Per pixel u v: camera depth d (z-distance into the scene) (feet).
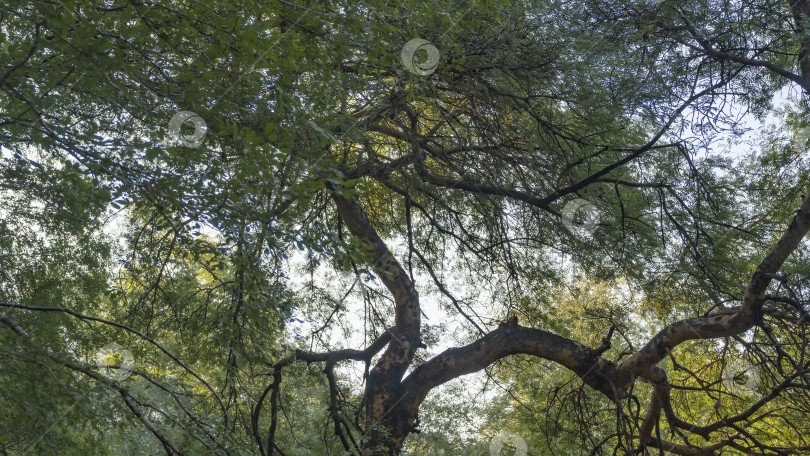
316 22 14.32
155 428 13.38
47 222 21.15
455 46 19.60
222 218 13.60
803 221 25.04
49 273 23.71
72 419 13.62
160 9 13.25
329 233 14.21
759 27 26.32
